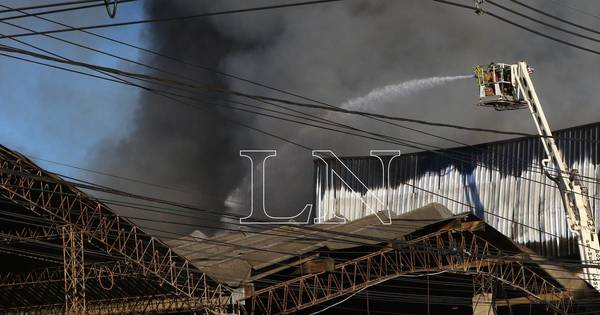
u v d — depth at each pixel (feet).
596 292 158.61
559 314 164.14
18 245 158.81
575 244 186.80
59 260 160.35
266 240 152.15
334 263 145.59
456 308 182.09
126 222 143.23
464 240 150.51
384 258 152.66
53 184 140.46
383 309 180.45
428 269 149.38
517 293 171.53
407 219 150.00
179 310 150.61
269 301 141.59
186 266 141.69
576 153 191.62
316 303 143.54
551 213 192.34
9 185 131.23
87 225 141.90
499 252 151.53
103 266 152.56
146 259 147.84
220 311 140.46
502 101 138.41
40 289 169.78
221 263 143.64
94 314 162.09
